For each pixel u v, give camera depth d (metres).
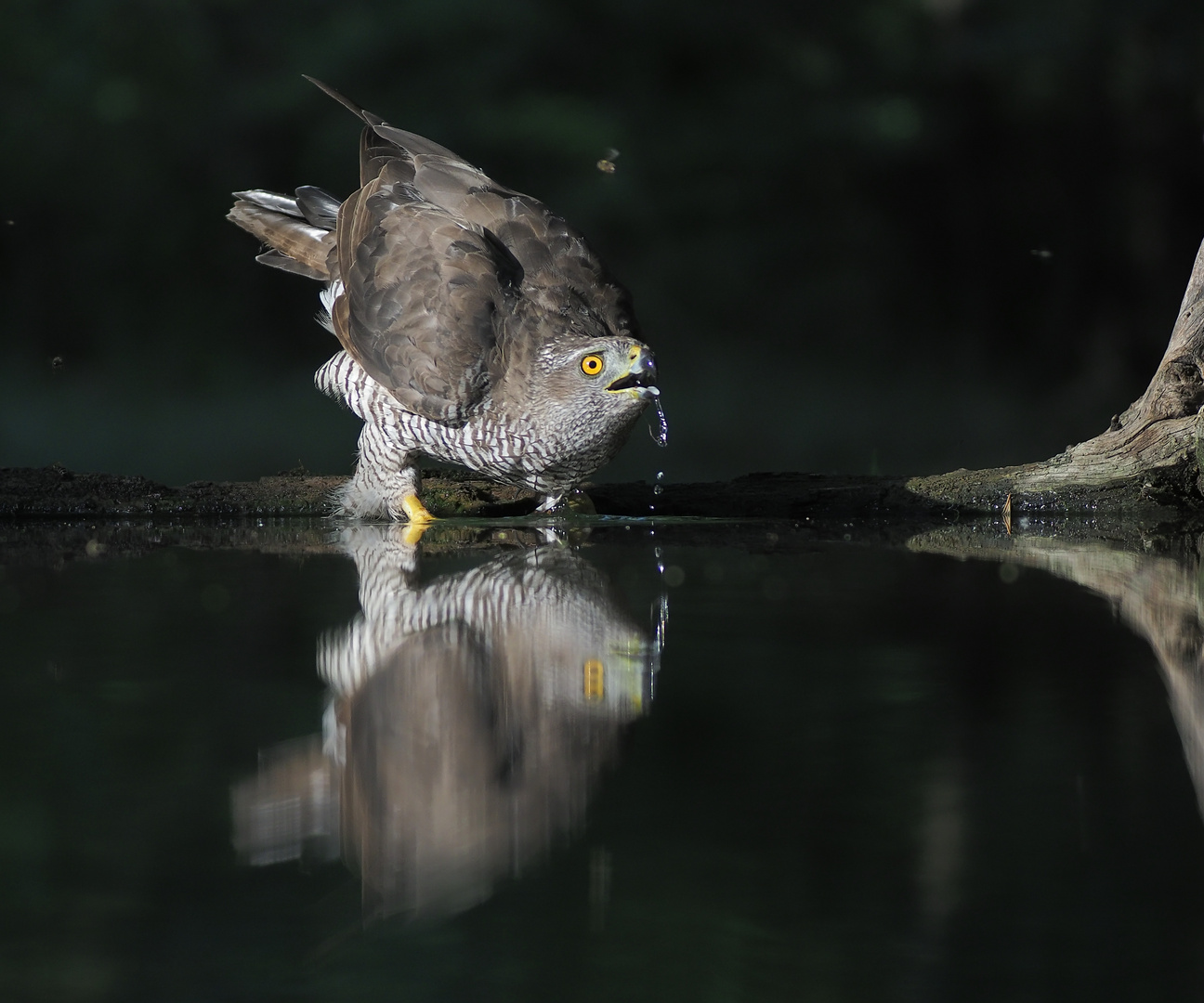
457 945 4.72
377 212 12.09
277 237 13.14
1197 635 7.89
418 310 11.52
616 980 4.61
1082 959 4.65
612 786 5.75
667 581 9.54
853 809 5.51
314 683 6.95
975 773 5.76
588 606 8.70
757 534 12.07
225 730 6.28
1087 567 10.12
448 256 11.66
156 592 9.09
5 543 11.39
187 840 5.34
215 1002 4.51
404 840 5.37
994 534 12.05
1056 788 5.68
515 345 11.42
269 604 8.71
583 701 6.73
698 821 5.44
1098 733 6.25
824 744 6.13
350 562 10.33
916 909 4.93
